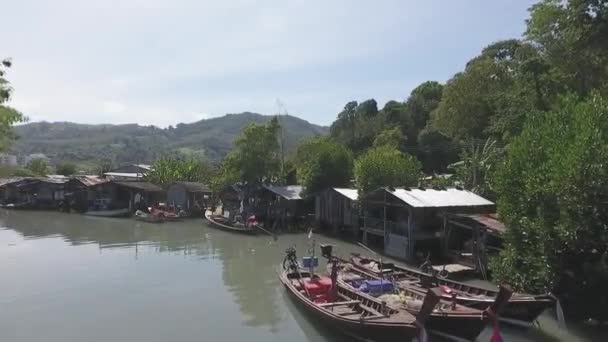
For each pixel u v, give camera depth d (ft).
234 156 152.25
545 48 99.35
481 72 145.48
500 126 110.42
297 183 161.58
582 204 48.67
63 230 138.41
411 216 88.17
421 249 88.79
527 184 54.49
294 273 67.62
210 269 84.64
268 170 151.53
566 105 61.36
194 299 65.41
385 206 96.99
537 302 47.55
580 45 71.92
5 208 203.72
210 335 51.49
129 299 65.36
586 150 48.78
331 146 136.15
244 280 76.28
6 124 60.75
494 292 53.11
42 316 58.13
